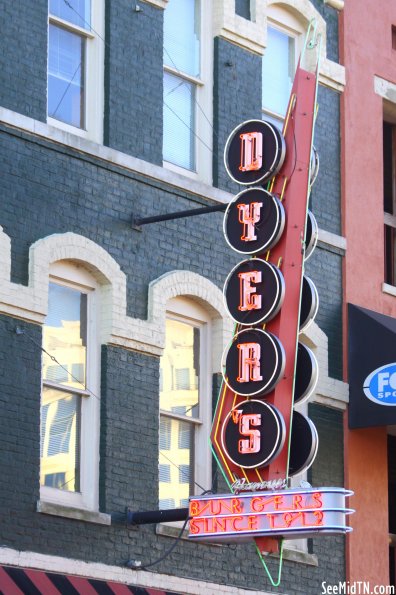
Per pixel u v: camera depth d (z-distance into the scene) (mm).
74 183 23719
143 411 24203
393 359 27734
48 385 23125
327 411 27672
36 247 22797
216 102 26641
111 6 24984
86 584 22547
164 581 23859
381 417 27641
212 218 25953
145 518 23359
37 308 22672
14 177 22812
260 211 23984
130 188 24625
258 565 25547
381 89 30297
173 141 26062
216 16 26984
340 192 28984
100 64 24781
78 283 23812
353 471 27812
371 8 30406
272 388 23250
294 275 23828
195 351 25625
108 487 23406
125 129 24781
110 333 23828
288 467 23000
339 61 29516
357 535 27641
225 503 22625
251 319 23672
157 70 25562
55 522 22438
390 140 32125
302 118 24531
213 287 25625
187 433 25250
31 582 21703
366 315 28219
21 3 23469
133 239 24516
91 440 23562
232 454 23203
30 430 22359
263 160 24234
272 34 28484
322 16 29328
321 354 27672
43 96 23562
